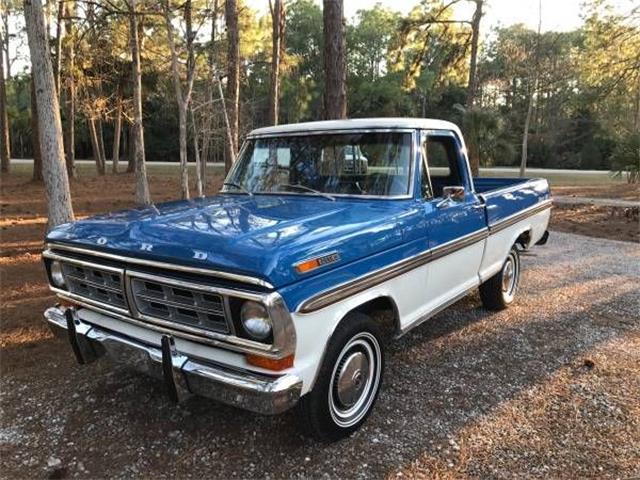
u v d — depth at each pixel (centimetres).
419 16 1875
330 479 294
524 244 607
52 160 638
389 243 345
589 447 322
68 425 348
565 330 517
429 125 426
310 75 5062
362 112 5166
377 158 401
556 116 4350
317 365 296
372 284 330
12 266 773
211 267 272
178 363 292
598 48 2019
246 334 274
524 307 589
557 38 2466
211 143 2983
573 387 398
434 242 396
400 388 396
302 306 276
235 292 266
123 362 330
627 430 340
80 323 352
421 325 531
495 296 559
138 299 311
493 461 309
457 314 564
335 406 324
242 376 277
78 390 394
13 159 4419
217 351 293
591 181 2666
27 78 4509
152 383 403
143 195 1313
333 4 866
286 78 3703
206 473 300
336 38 873
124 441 330
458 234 431
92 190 1933
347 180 410
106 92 2616
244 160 469
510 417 356
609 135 3506
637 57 1964
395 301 360
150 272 298
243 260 266
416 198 391
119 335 330
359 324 327
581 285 682
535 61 2509
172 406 370
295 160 436
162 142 4950
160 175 2786
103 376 416
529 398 382
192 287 280
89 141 4922
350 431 333
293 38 5178
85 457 315
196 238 291
